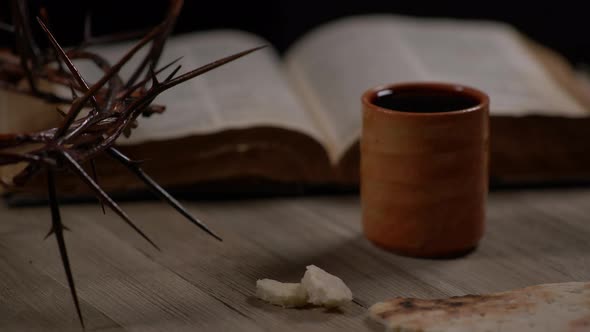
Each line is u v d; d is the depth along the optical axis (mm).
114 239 865
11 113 930
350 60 1015
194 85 960
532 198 927
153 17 1208
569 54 1352
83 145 724
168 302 791
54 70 862
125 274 820
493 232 875
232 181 925
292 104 947
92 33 1186
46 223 886
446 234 829
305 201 928
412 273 823
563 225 885
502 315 755
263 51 1044
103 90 815
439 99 843
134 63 999
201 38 1062
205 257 844
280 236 874
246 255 847
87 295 797
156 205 917
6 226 880
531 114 913
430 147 809
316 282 778
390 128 811
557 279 814
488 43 1035
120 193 919
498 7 1341
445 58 1003
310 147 910
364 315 778
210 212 909
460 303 771
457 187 819
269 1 1288
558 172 940
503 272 822
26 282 810
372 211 840
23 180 709
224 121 904
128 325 768
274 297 786
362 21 1096
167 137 892
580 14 1327
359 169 919
